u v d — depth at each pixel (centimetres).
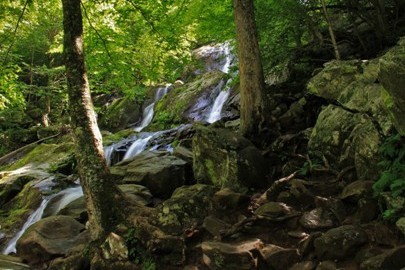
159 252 567
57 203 1002
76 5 661
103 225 617
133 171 913
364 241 454
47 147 1570
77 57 652
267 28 921
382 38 873
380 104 562
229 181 676
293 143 740
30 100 2267
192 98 1530
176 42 1004
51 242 700
